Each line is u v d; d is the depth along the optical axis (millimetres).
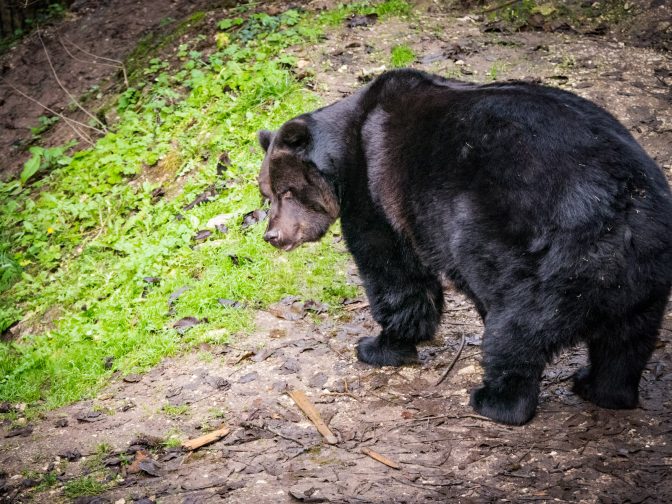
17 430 10688
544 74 17609
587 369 9633
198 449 9484
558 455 8539
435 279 10164
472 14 20453
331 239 13906
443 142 8906
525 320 8281
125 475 9273
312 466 8852
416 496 8125
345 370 10742
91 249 16000
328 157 10047
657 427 8812
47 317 14875
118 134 19031
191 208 15711
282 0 21859
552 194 8023
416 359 10711
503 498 7973
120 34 24156
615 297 7965
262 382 10695
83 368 12148
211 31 21609
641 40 19172
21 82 23922
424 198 9078
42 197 18812
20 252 17609
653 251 7883
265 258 13609
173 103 19359
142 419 10359
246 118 17188
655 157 14805
